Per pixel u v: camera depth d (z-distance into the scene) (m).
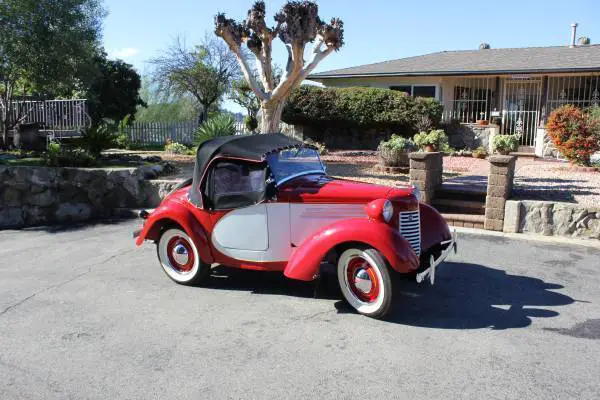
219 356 4.32
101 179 11.13
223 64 31.23
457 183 10.58
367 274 4.97
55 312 5.43
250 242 5.70
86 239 9.08
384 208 4.91
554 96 18.92
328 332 4.75
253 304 5.51
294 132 20.66
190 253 6.14
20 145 15.64
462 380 3.84
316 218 5.33
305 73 11.75
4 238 9.56
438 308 5.31
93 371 4.11
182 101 35.59
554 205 8.22
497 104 19.70
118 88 33.47
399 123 18.67
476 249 7.59
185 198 6.12
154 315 5.27
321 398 3.63
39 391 3.82
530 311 5.21
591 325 4.85
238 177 5.66
